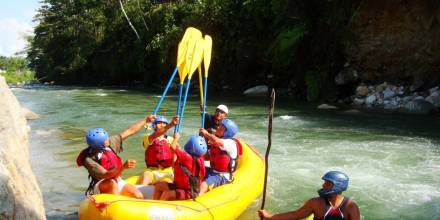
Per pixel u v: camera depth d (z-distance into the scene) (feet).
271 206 17.93
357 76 51.90
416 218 16.61
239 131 33.17
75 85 114.32
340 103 51.06
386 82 50.06
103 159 14.74
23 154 12.99
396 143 28.76
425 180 20.95
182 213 14.24
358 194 19.13
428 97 44.47
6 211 10.05
